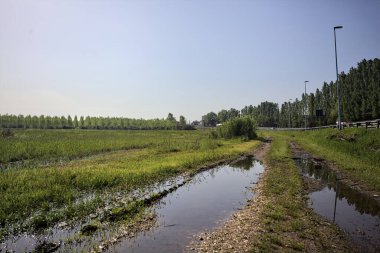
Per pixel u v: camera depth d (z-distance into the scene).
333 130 46.16
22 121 145.62
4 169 24.55
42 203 14.14
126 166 24.66
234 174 25.06
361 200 16.42
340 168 24.89
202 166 27.70
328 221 13.02
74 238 10.83
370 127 36.53
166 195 17.80
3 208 12.87
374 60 109.50
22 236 11.05
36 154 33.41
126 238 11.15
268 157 33.03
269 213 13.63
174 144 47.28
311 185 19.94
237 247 10.19
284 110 144.88
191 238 11.20
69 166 25.23
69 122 155.75
